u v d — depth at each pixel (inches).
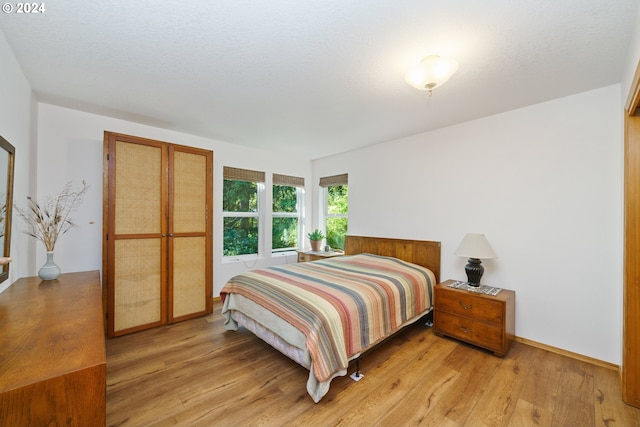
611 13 55.1
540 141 100.7
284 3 52.8
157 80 85.0
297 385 76.9
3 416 28.5
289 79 83.7
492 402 70.1
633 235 68.9
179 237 122.7
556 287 96.9
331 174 189.5
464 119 117.4
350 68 77.1
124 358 90.7
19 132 78.9
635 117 69.4
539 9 53.9
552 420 63.9
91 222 114.9
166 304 118.5
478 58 71.8
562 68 76.9
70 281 78.2
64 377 31.4
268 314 88.0
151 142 115.5
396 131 134.7
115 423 61.8
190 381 78.2
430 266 130.5
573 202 93.9
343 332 74.8
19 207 81.0
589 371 84.4
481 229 115.5
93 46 67.7
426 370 84.7
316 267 121.5
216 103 102.1
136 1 52.4
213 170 141.6
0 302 58.0
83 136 112.7
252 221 176.9
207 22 58.4
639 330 67.9
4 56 64.6
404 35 62.5
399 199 146.6
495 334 93.5
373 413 66.1
